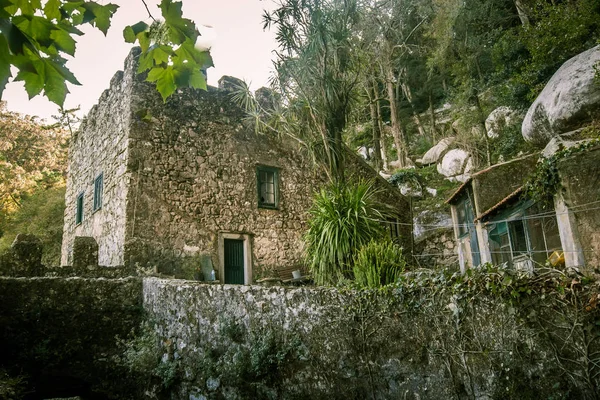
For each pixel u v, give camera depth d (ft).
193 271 31.09
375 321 14.10
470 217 36.29
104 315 22.03
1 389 15.81
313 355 15.23
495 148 60.75
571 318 10.53
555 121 24.39
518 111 54.49
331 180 30.19
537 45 39.17
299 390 15.17
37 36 4.45
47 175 73.51
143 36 5.43
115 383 20.57
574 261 18.06
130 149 30.50
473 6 62.23
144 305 23.07
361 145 90.07
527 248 25.58
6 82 3.84
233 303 18.17
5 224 60.85
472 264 35.09
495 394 11.18
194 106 34.60
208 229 32.76
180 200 31.91
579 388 10.12
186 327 19.81
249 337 17.10
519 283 11.32
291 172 39.22
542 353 10.75
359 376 14.01
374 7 50.39
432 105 84.58
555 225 23.31
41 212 59.21
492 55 55.62
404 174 66.49
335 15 30.78
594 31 36.40
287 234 37.22
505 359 11.24
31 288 20.72
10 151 68.74
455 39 67.26
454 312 12.37
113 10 5.05
